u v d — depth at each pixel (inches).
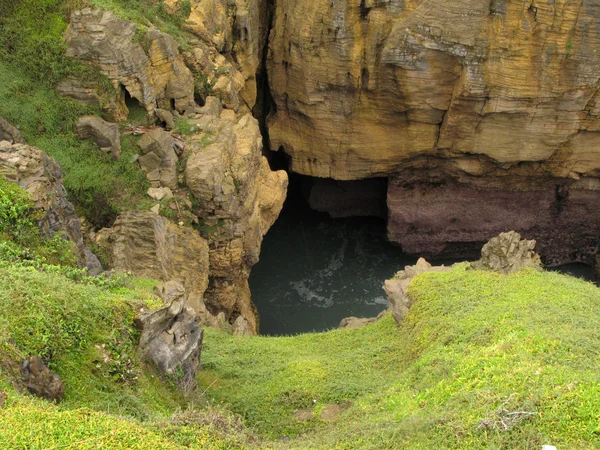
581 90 1311.5
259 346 907.4
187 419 502.6
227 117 1216.2
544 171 1457.9
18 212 693.9
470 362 618.5
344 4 1296.8
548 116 1350.9
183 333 656.4
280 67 1449.3
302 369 805.2
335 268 1529.3
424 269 954.1
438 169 1498.5
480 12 1256.8
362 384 751.7
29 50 1056.8
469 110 1355.8
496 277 850.1
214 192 1053.8
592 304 748.6
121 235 962.1
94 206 1018.1
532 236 1562.5
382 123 1429.6
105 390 553.9
